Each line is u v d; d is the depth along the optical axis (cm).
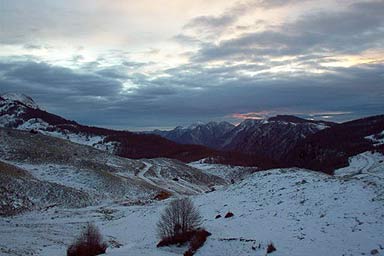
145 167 11938
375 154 17425
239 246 2684
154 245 3147
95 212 5812
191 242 2866
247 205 4344
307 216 3300
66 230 4297
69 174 8056
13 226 4306
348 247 2280
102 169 9750
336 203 3475
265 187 5034
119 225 4631
